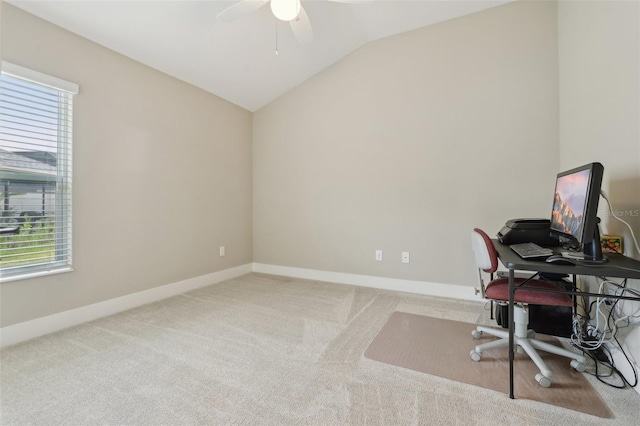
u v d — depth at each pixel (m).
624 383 1.58
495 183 2.82
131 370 1.73
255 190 4.22
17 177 2.10
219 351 1.96
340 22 2.98
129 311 2.69
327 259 3.70
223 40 2.79
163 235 3.07
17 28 2.03
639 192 1.55
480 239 1.84
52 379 1.64
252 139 4.22
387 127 3.29
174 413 1.38
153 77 2.95
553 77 2.61
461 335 2.20
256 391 1.54
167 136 3.09
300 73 3.61
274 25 2.77
